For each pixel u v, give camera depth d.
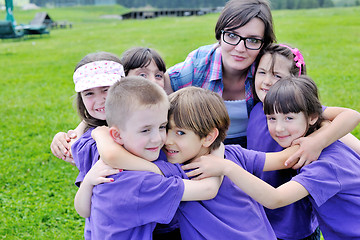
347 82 10.73
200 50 3.55
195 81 3.53
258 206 2.61
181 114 2.39
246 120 3.52
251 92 3.44
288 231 2.94
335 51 15.17
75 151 2.76
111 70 2.84
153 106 2.23
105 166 2.38
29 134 8.00
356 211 2.67
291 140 2.81
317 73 11.82
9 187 5.76
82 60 2.94
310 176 2.58
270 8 3.24
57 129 8.23
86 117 2.98
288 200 2.49
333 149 2.77
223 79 3.50
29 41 24.98
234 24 3.12
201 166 2.40
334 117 2.95
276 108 2.76
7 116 9.23
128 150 2.37
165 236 2.66
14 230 4.60
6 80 13.48
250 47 3.17
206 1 102.81
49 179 5.94
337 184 2.60
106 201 2.28
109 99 2.33
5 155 6.87
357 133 6.79
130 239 2.30
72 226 4.65
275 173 2.97
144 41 20.45
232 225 2.38
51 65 16.11
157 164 2.37
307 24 23.47
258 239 2.42
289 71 3.15
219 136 2.56
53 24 36.28
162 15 52.59
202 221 2.33
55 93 11.51
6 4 26.84
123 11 95.44
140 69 3.35
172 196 2.25
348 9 32.22
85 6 99.75
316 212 2.82
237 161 2.70
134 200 2.22
